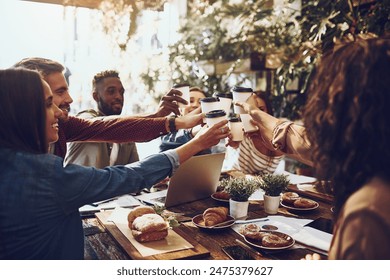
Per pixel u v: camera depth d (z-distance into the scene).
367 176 0.77
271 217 1.70
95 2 3.31
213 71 4.80
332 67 0.84
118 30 3.48
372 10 3.02
